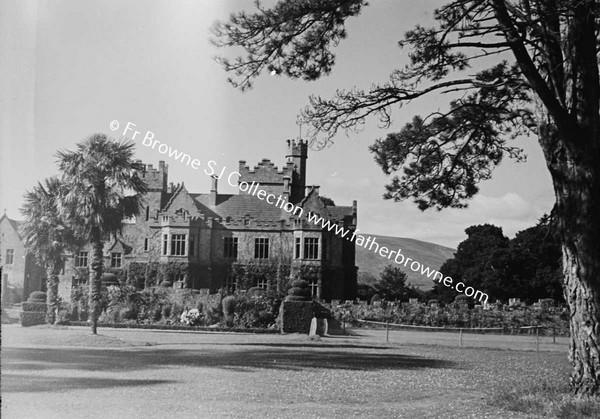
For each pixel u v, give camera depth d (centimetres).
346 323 4288
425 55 1455
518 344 3177
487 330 4197
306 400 1213
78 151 2770
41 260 3619
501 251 5962
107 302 3909
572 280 1361
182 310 3944
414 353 2436
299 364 1858
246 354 2119
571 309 1363
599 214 1345
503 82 1569
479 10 1362
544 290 5897
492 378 1667
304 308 3453
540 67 1486
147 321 3831
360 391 1356
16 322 3753
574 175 1352
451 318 4291
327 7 1378
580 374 1332
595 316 1324
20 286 5506
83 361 1755
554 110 1305
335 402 1205
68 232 3466
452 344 3027
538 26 1337
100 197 2744
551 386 1438
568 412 1155
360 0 1389
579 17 1261
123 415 994
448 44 1438
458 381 1583
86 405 1068
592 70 1356
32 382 1321
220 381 1425
